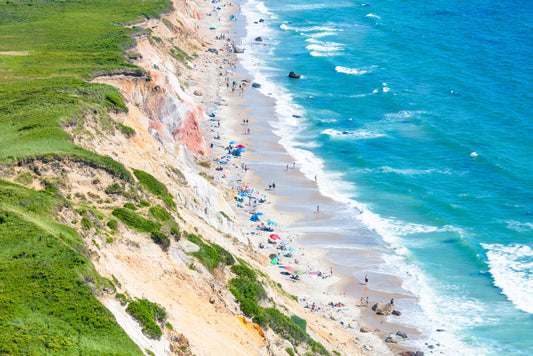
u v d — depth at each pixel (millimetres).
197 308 39156
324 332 51875
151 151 59688
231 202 76188
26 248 31672
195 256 44281
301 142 96062
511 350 52969
